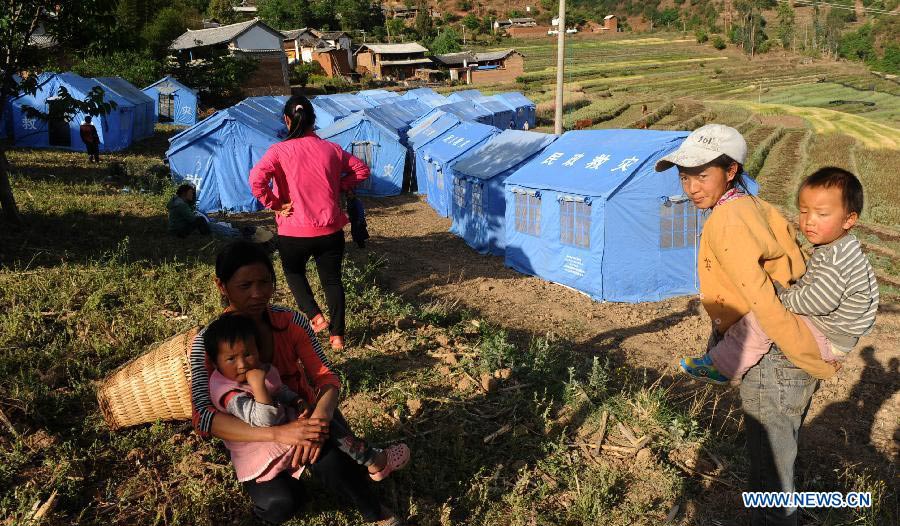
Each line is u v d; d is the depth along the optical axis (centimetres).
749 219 285
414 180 2673
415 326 726
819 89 9631
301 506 347
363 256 1430
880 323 981
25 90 1080
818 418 625
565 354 799
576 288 1320
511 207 1483
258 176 543
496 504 399
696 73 11575
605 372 653
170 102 4331
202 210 2056
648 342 949
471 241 1722
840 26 16225
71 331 595
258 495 327
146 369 424
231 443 322
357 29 15188
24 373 501
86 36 1098
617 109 6456
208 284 815
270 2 14225
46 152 2477
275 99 3397
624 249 1253
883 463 529
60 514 353
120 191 1755
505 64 10806
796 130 5331
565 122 5600
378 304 808
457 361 613
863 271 276
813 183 278
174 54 5488
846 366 779
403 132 2925
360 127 2527
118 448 419
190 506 368
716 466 467
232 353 299
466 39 16462
